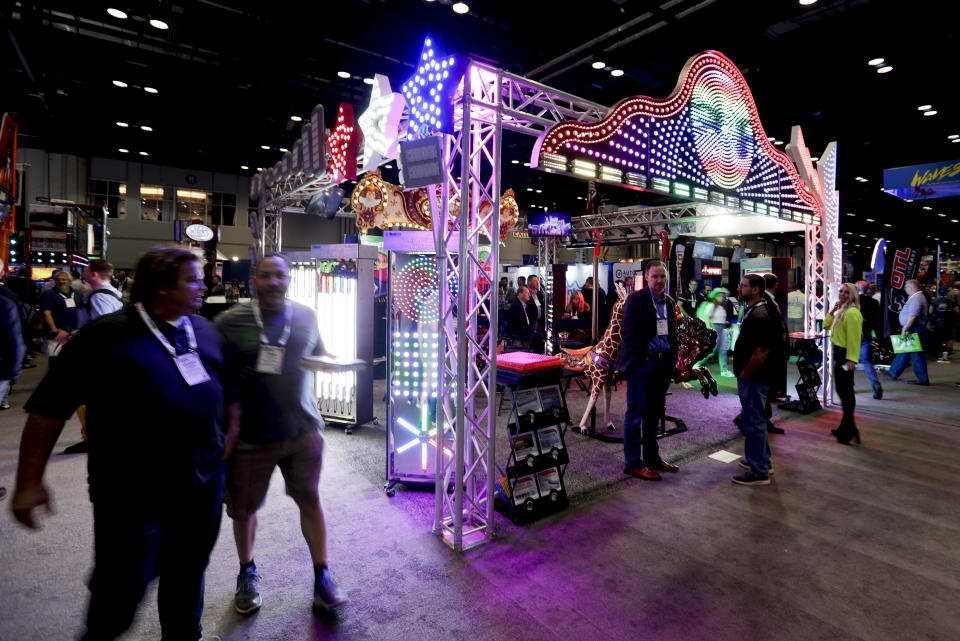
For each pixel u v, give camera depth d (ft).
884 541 9.68
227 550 9.14
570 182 58.95
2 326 9.53
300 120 42.45
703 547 9.44
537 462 10.73
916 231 53.06
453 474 11.78
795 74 29.12
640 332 12.58
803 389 19.56
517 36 29.27
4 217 24.50
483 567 8.71
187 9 26.81
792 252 119.96
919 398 22.36
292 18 27.58
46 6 26.35
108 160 64.54
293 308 7.02
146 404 4.67
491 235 9.61
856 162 44.37
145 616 7.20
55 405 4.58
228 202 73.31
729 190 16.87
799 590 8.08
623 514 10.82
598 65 29.63
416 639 6.86
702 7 23.73
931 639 6.94
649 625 7.21
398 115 12.65
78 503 10.82
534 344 28.32
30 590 7.73
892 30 24.50
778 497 11.70
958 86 29.50
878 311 27.91
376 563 8.80
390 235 11.70
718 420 18.44
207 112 42.93
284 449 6.86
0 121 23.32
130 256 66.69
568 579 8.36
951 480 12.75
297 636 6.87
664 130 14.38
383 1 25.81
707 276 43.29
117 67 33.91
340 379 16.89
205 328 5.49
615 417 19.10
